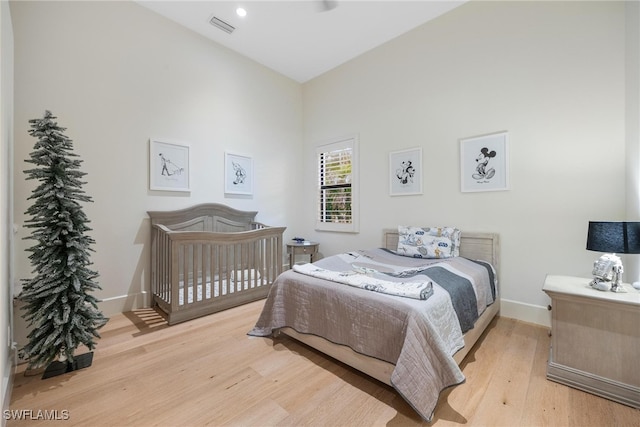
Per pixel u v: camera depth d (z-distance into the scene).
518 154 2.59
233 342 2.20
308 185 4.65
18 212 2.22
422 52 3.25
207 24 3.24
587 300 1.58
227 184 3.67
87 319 1.87
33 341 1.71
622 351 1.49
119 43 2.78
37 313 1.69
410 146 3.37
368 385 1.66
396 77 3.50
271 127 4.25
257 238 3.21
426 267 2.28
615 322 1.51
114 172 2.74
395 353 1.51
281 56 3.92
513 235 2.63
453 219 3.01
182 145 3.23
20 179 2.24
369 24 3.25
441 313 1.60
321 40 3.55
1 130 1.33
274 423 1.37
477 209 2.84
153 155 3.00
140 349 2.08
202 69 3.44
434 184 3.16
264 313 2.33
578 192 2.31
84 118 2.57
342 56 3.94
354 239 4.01
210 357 1.98
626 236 1.63
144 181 2.94
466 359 1.92
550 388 1.62
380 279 2.03
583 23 2.28
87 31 2.60
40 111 2.35
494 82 2.73
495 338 2.23
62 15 2.47
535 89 2.50
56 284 1.73
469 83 2.89
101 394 1.58
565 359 1.66
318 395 1.57
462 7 2.93
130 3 2.86
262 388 1.64
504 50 2.67
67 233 1.77
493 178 2.73
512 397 1.54
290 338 2.28
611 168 2.17
